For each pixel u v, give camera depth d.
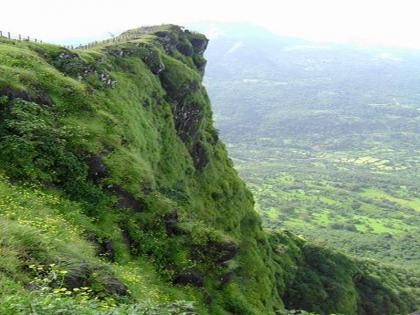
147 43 61.00
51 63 40.59
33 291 12.77
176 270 28.52
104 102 38.66
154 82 58.03
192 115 64.69
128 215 28.19
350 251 199.62
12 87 29.09
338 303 96.62
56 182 26.34
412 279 142.50
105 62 48.69
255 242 67.56
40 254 15.32
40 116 29.09
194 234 30.78
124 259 25.27
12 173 24.47
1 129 26.47
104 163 29.23
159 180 48.41
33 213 21.25
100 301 15.64
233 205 67.50
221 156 74.38
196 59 81.81
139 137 42.53
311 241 113.25
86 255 19.03
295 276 94.06
